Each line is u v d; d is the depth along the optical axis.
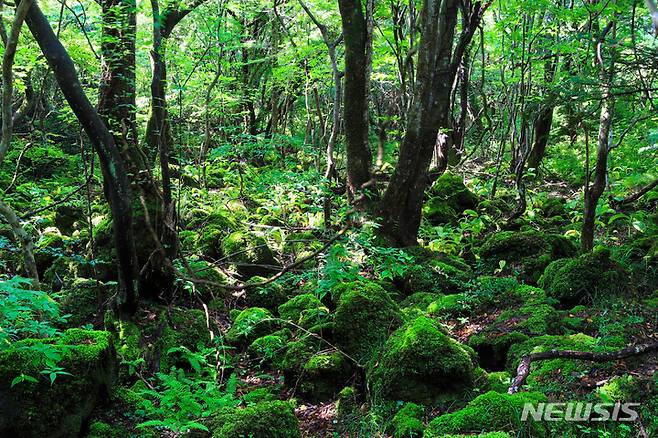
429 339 4.50
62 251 6.80
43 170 10.79
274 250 7.76
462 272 7.07
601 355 4.01
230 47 7.39
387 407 4.38
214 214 8.30
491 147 15.97
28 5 3.31
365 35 7.70
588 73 6.04
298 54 11.06
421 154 7.73
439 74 7.73
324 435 4.39
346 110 7.83
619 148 9.26
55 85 11.38
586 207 6.71
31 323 4.01
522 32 10.04
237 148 7.94
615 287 5.71
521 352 4.79
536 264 7.05
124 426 4.08
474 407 3.81
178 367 5.30
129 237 5.14
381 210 7.69
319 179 8.21
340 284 6.09
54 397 3.67
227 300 6.54
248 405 4.62
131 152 5.77
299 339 5.54
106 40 5.62
